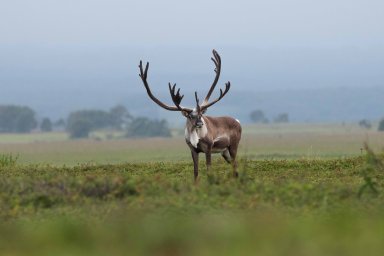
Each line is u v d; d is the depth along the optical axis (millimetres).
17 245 51188
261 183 73375
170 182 75375
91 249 47969
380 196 69812
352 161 106562
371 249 44875
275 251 45062
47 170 103875
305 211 62875
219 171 102688
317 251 44719
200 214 62469
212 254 45125
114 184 71875
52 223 59812
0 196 70438
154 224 54531
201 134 95000
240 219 58312
